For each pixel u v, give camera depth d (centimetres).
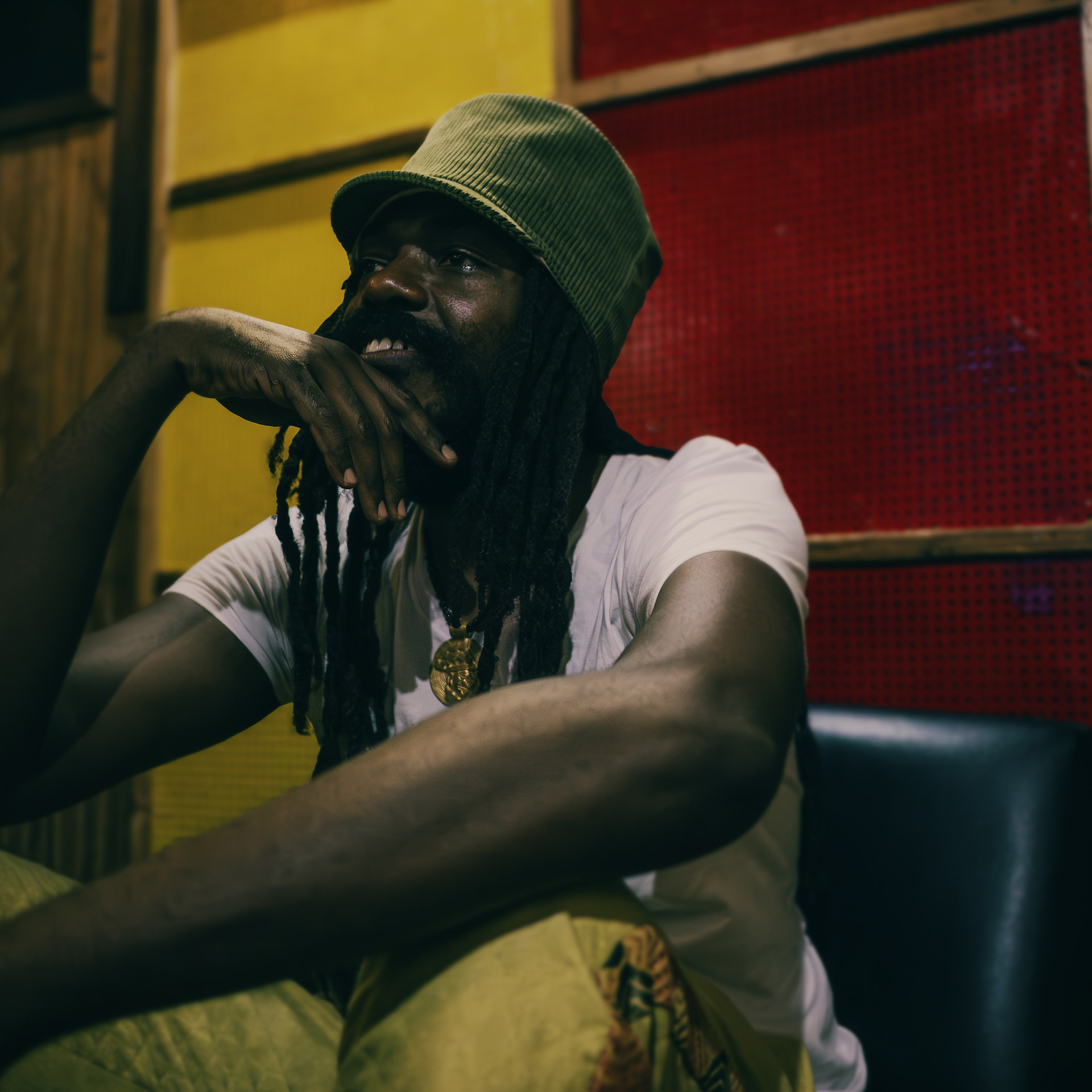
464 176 76
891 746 104
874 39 158
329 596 80
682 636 51
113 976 41
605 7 182
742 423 164
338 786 44
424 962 45
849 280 158
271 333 70
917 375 153
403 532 86
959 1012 91
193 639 85
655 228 173
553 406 76
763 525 63
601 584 75
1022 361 146
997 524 146
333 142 202
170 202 217
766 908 70
